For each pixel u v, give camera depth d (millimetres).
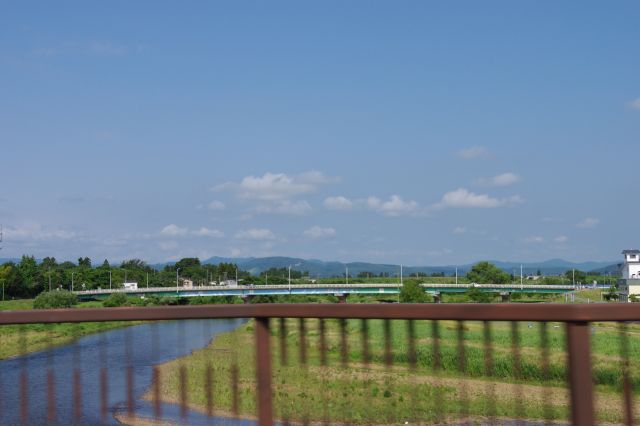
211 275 185375
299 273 193000
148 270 182375
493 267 157750
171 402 14664
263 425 5355
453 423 6062
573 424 4512
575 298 118125
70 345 11867
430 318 4922
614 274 147625
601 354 11125
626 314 4484
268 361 5430
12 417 8445
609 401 10359
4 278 108250
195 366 11820
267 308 5387
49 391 6543
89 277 141500
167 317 5449
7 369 13641
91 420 13641
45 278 121375
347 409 6176
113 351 15930
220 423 10250
